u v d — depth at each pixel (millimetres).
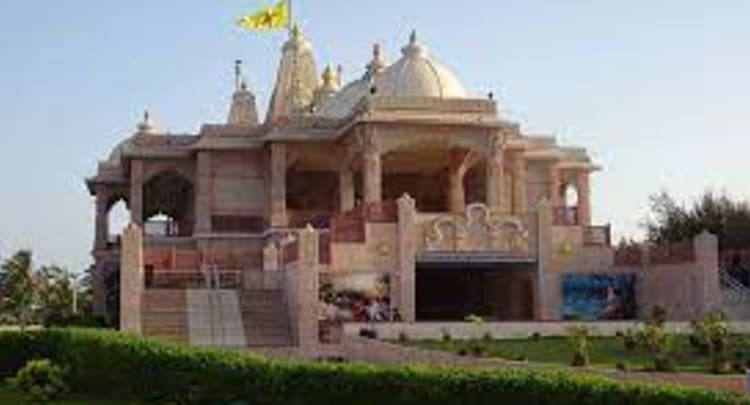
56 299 108875
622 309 50750
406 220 48500
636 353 36156
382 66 68312
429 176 69625
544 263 50250
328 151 63625
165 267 49406
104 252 71125
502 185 59656
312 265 43469
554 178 68938
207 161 63906
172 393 28891
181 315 43938
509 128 63000
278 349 41312
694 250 47344
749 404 20531
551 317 49875
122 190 74875
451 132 58781
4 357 34781
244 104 76000
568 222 51688
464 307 56750
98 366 31297
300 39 76000
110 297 69750
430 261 49000
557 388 22531
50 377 31562
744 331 41781
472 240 49688
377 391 24891
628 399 21672
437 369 24609
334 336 43375
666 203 73625
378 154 57812
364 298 47312
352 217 49719
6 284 109875
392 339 39594
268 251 48906
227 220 63594
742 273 52188
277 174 62219
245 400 27219
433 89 61875
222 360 28078
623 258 51469
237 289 47031
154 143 66188
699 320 39875
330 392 25625
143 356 29828
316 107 71938
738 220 68500
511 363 32531
